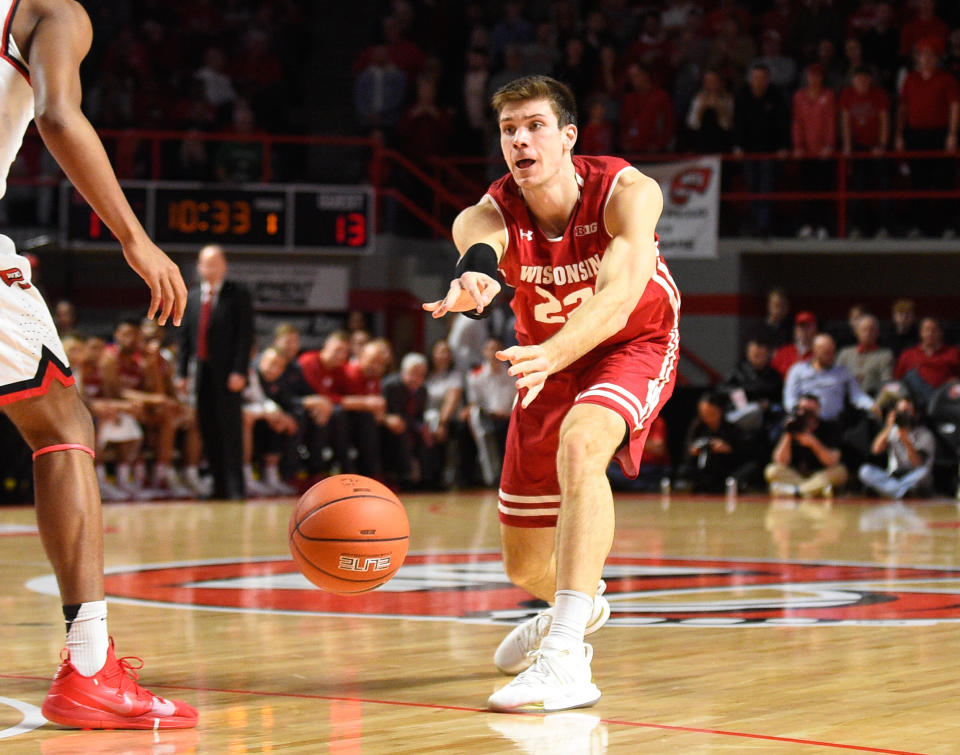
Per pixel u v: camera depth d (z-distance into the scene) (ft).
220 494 45.60
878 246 57.52
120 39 67.87
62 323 48.32
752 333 60.08
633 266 13.57
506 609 19.88
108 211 11.21
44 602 20.80
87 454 12.00
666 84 61.26
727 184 59.98
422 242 62.39
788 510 42.32
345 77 70.74
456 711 12.48
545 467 14.79
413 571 24.94
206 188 57.72
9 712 12.48
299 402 49.44
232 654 15.87
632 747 10.84
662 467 52.29
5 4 11.32
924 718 11.93
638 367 14.44
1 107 11.37
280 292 58.80
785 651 15.87
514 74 63.31
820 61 59.77
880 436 48.70
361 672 14.65
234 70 67.62
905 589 22.17
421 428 51.88
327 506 13.93
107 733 11.51
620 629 17.72
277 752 10.71
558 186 14.29
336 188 58.18
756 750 10.66
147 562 26.55
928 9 60.39
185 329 45.03
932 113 56.80
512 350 12.21
